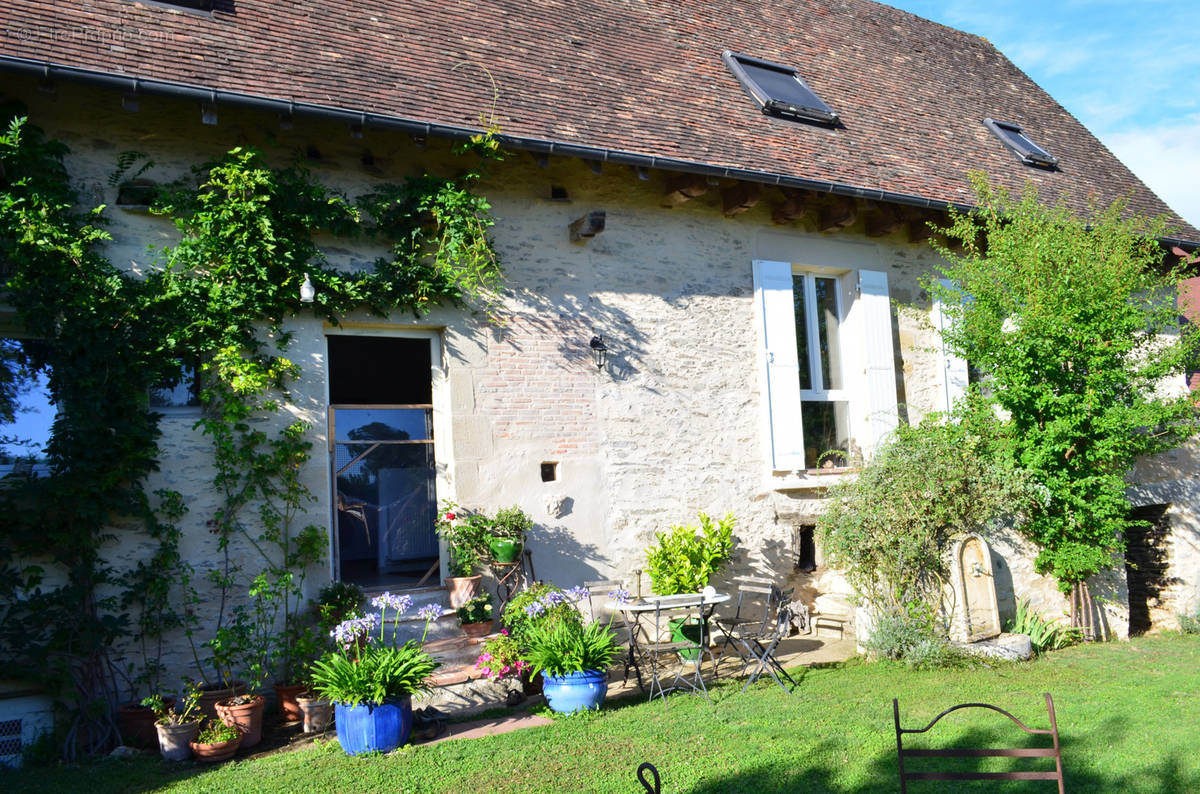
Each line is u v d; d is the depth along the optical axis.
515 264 8.36
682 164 8.38
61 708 6.06
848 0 14.34
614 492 8.62
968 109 13.28
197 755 5.68
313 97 7.00
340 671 5.80
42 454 6.45
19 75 5.96
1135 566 11.04
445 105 7.70
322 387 7.35
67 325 6.20
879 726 6.03
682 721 6.21
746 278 9.75
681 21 11.30
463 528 7.62
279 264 7.05
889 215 10.23
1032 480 9.23
